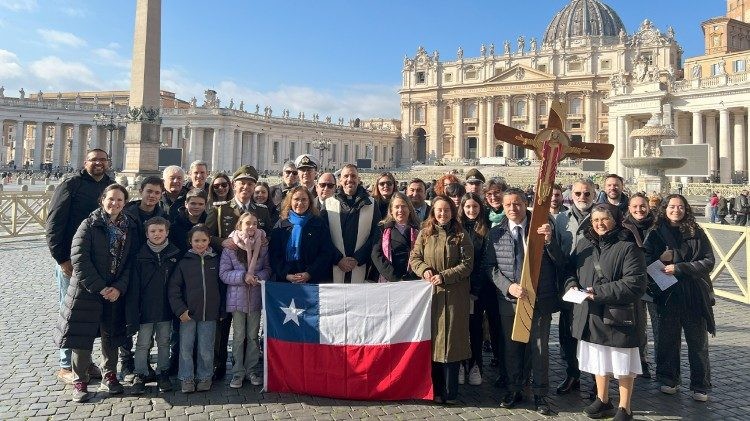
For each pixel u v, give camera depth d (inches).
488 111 3595.0
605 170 2114.9
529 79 3412.9
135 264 238.2
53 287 434.9
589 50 3292.3
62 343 218.1
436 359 226.5
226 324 263.0
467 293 231.6
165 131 3009.4
